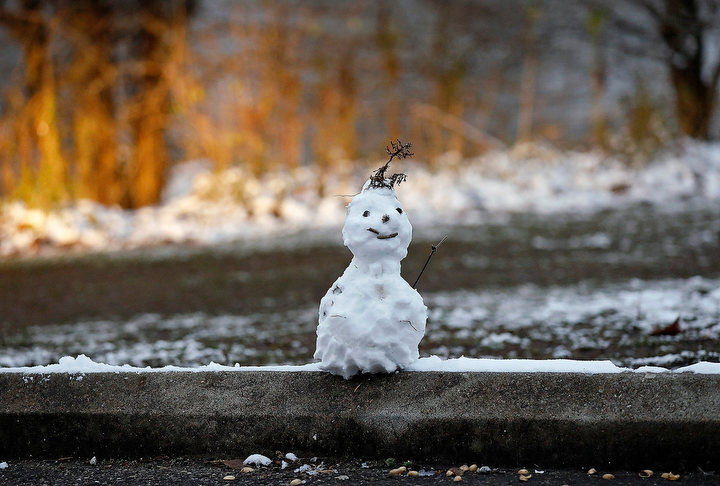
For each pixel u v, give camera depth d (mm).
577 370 5758
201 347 9258
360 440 5684
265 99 22844
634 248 15273
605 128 25906
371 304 5773
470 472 5406
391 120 25703
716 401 5391
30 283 14531
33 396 6074
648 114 23938
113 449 5906
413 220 20000
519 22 28047
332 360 5844
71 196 20062
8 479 5516
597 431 5418
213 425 5824
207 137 21969
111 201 22531
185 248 17812
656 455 5352
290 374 6020
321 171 22094
